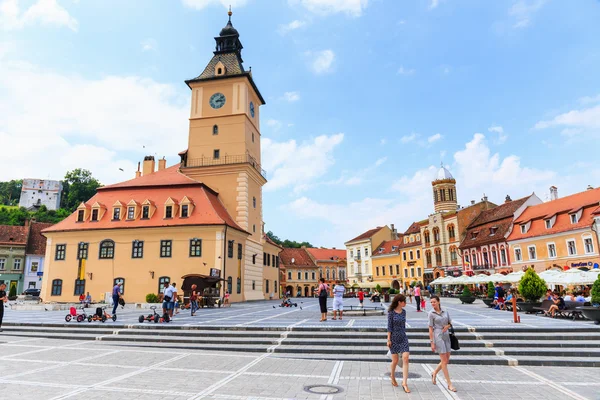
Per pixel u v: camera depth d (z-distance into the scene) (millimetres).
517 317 18766
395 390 9383
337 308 20734
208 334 16703
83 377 10336
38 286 67062
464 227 67688
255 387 9516
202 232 40094
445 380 10406
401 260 83812
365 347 14352
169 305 20281
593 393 9250
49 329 19000
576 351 13336
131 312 28109
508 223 55938
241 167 46750
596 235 40312
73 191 133875
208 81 49562
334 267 106125
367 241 95375
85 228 42219
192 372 11039
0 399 8281
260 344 15391
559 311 21922
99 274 41094
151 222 41438
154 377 10398
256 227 50438
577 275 27328
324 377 10602
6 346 15672
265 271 53938
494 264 57188
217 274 37625
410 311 27438
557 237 45656
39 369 11328
